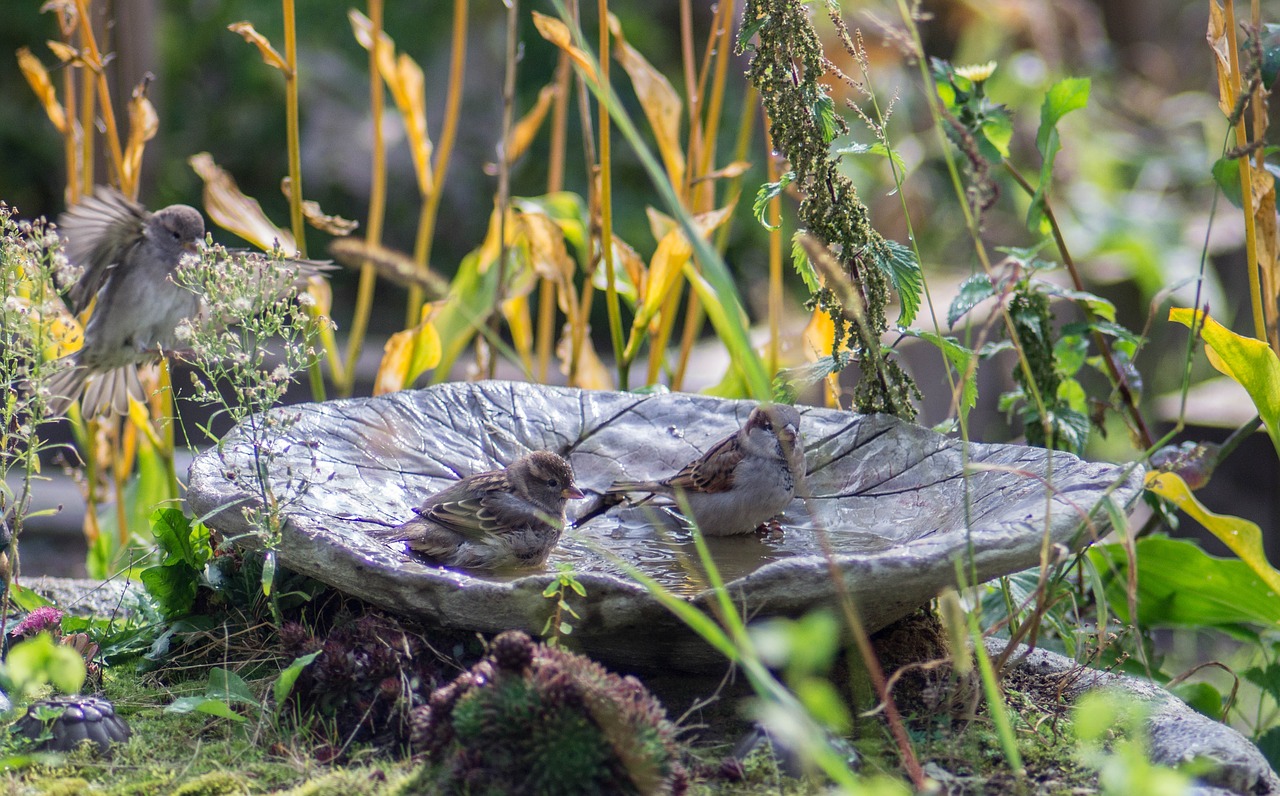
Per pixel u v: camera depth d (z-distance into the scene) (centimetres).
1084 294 895
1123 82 2497
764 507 801
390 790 550
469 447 850
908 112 2128
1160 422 1540
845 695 667
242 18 2464
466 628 620
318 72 2520
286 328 725
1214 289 1806
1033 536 587
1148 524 965
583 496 759
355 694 633
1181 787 454
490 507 725
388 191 2505
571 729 508
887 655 695
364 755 607
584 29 2395
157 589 739
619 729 511
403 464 812
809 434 844
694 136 1067
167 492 1060
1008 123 902
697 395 917
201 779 571
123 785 571
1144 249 1859
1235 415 1495
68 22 1027
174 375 1553
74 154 1046
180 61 2425
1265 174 812
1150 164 2230
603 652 639
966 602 823
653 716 522
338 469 772
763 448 799
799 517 822
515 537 730
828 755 442
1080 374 1534
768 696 466
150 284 903
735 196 1088
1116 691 671
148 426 1012
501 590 584
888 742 616
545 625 594
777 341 1052
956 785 575
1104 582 933
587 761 506
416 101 1138
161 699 682
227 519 659
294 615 740
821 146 779
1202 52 2592
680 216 476
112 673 724
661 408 908
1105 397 1517
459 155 2519
